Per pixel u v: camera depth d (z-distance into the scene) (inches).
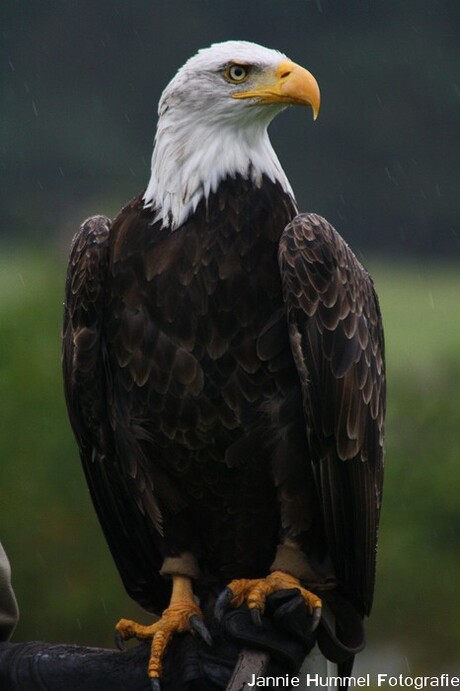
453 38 2452.0
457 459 780.0
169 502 366.3
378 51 2375.7
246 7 2395.4
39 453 655.1
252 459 356.2
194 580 366.6
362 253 2171.5
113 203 787.4
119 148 2170.3
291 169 2170.3
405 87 2362.2
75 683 332.2
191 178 355.6
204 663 329.4
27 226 707.4
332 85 2347.4
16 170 2090.3
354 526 358.0
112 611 653.9
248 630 329.1
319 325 346.9
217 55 361.4
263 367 349.7
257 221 354.3
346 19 2443.4
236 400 350.6
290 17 2415.1
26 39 2285.9
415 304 1489.9
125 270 352.8
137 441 358.3
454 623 741.3
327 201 2209.6
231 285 348.2
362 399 356.8
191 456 358.0
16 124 2162.9
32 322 663.8
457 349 1048.2
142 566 381.7
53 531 654.5
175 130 360.8
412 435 794.2
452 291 1665.8
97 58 2295.8
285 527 358.9
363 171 2245.3
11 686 334.0
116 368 356.8
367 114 2298.2
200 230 351.6
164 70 2326.5
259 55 362.3
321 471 350.6
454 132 2352.4
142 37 2326.5
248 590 342.0
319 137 2236.7
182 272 348.5
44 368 659.4
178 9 2361.0
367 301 368.8
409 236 2215.8
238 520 369.4
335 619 361.1
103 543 657.6
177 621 343.0
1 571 338.6
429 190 2261.3
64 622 652.1
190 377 348.8
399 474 774.5
